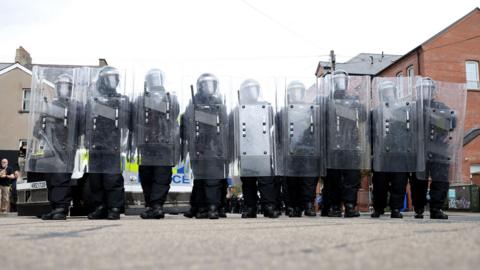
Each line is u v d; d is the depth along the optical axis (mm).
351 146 9570
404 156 9430
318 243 3545
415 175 9781
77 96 8430
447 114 9453
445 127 9422
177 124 8609
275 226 5602
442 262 2523
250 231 4758
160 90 8453
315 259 2680
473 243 3457
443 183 9359
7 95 31719
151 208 8523
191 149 8719
